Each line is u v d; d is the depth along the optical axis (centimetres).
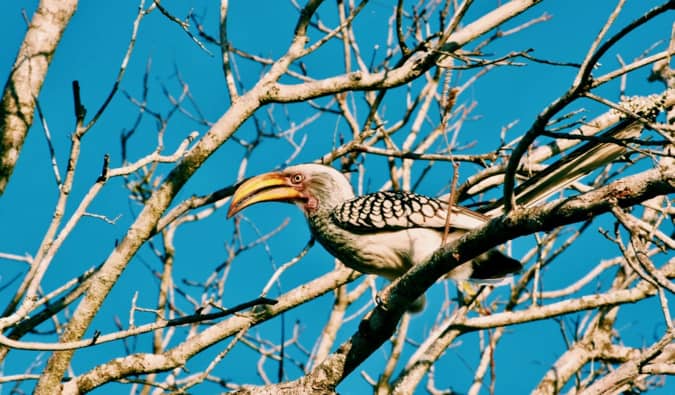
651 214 1209
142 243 1049
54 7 1098
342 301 1246
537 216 696
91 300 1020
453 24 1020
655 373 982
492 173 1098
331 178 1088
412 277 798
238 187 1107
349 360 872
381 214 1007
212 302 884
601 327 1245
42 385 1004
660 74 1186
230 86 1086
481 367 1169
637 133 880
